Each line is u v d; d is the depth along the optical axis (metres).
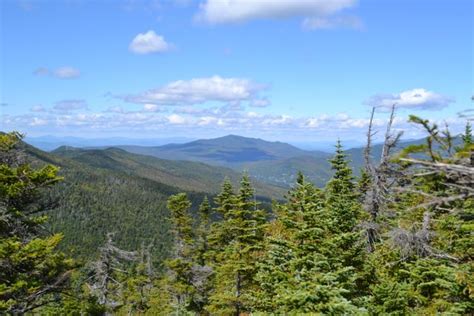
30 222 18.92
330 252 12.96
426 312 13.85
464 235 13.95
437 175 5.66
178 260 35.31
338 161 24.84
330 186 24.38
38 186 18.52
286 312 11.41
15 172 17.92
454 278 13.85
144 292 45.44
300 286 11.42
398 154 5.74
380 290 13.69
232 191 33.88
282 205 28.27
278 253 13.88
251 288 24.45
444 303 13.74
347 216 17.42
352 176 24.53
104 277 31.92
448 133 5.45
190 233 38.75
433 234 13.78
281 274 12.78
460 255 14.50
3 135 18.84
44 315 24.08
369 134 17.58
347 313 10.72
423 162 5.15
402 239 14.24
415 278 14.70
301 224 13.45
